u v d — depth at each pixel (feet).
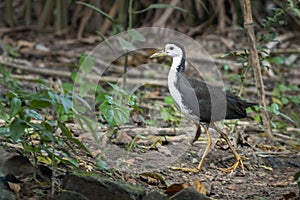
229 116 31.73
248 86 49.62
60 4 64.44
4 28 65.51
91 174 26.00
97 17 64.39
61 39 63.52
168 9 63.21
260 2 67.51
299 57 60.49
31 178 25.89
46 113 35.88
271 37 35.94
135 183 28.02
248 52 37.96
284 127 40.96
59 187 25.25
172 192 26.66
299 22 62.49
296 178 26.03
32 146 25.58
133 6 65.31
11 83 42.80
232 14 66.03
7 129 26.63
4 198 23.47
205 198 24.50
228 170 31.48
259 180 30.78
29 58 56.24
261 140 36.99
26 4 67.05
